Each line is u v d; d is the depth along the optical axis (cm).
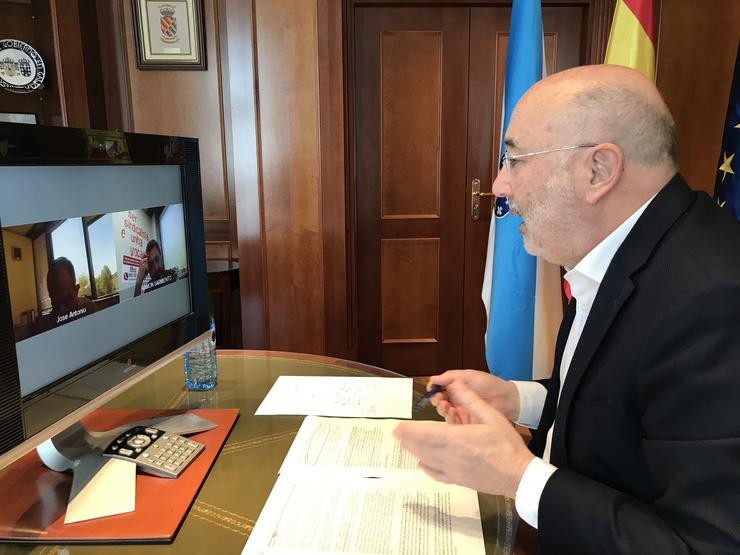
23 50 257
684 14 261
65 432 93
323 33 254
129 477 82
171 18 279
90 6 269
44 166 77
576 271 86
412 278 317
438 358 327
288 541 70
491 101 300
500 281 214
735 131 222
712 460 58
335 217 270
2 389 69
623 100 75
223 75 287
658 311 69
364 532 72
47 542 70
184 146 113
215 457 90
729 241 71
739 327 62
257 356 144
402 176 307
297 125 262
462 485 74
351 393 117
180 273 114
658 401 66
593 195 78
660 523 62
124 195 96
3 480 83
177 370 132
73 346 84
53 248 80
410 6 289
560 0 284
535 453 100
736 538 56
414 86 298
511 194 85
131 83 286
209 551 69
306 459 89
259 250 272
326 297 277
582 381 77
